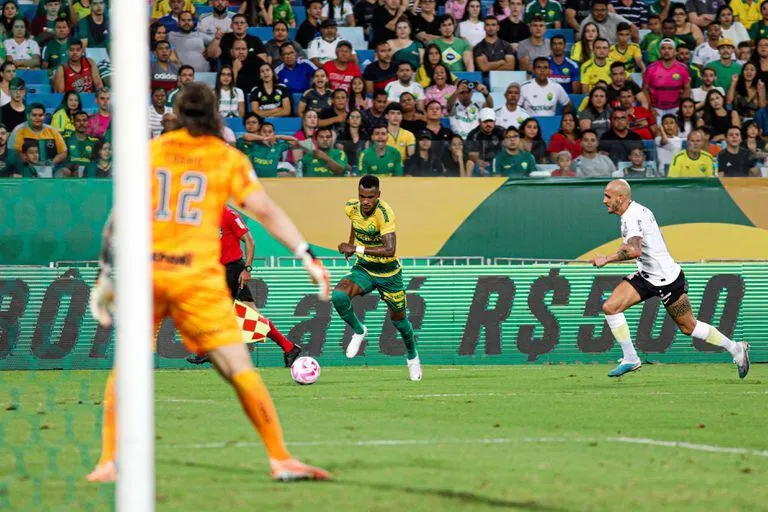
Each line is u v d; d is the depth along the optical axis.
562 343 44.97
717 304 45.50
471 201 45.47
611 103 53.69
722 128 54.62
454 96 53.41
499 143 46.00
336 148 45.22
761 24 60.94
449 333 44.38
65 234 42.28
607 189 34.62
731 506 14.20
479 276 44.62
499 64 57.25
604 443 20.33
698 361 45.62
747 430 22.56
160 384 34.66
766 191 46.62
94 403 27.94
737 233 46.47
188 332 15.87
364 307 44.03
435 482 15.89
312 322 43.78
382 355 44.19
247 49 53.94
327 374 39.09
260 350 43.66
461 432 22.00
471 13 58.59
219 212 16.02
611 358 45.19
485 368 42.09
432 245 45.22
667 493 15.10
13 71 43.94
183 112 16.06
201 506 14.00
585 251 45.88
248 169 16.11
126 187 11.48
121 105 11.48
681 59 57.94
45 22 49.06
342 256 44.59
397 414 25.47
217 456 18.42
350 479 16.11
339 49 54.53
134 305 11.43
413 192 45.22
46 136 42.59
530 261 45.66
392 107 48.81
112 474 16.22
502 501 14.44
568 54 59.38
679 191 46.31
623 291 35.72
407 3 57.75
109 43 51.00
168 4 56.09
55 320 42.09
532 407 27.11
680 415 25.33
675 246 46.28
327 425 23.20
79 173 42.69
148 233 11.59
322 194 44.72
